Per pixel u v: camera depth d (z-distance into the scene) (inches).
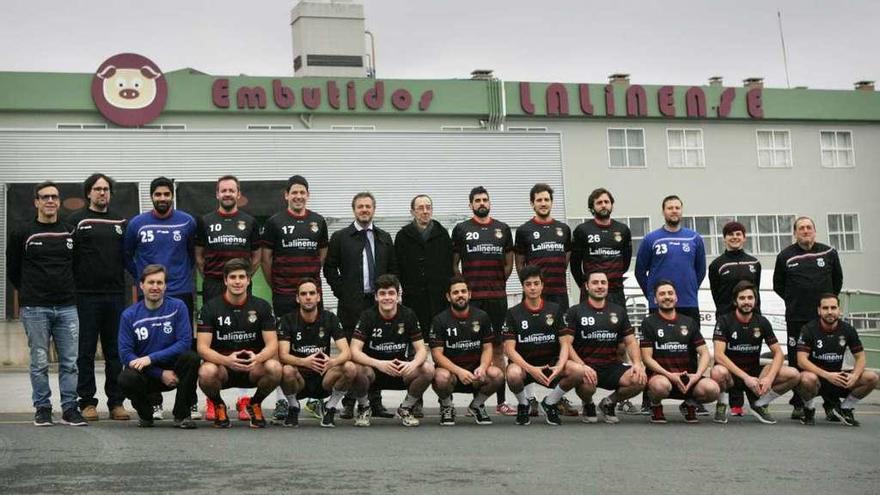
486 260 419.5
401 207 1154.7
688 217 1588.3
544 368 385.7
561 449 305.1
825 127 1679.4
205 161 1101.1
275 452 291.3
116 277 376.8
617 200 1551.4
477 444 314.7
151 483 243.4
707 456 295.7
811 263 423.5
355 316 404.8
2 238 1040.2
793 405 417.1
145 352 354.6
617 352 396.5
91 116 1328.7
